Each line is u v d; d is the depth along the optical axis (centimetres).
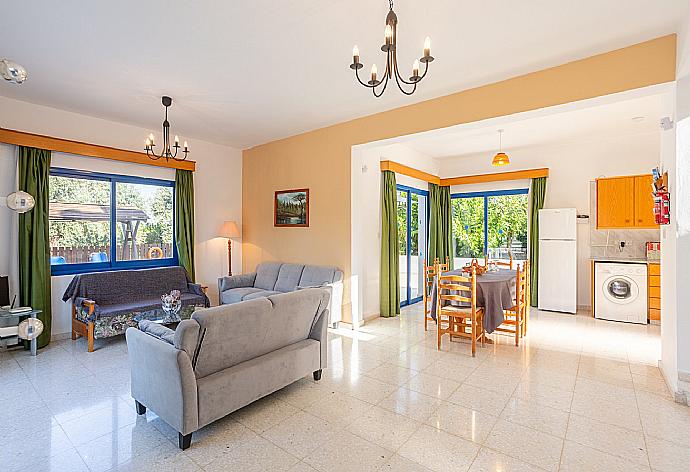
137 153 510
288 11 250
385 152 595
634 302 527
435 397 294
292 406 279
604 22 265
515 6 246
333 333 482
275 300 275
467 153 704
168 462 212
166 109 431
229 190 637
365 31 276
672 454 219
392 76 354
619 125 524
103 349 410
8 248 412
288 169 579
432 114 414
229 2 240
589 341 441
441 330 417
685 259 277
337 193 516
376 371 349
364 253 545
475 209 746
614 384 317
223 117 479
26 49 300
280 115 472
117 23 263
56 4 240
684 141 273
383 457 217
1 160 405
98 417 263
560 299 596
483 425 252
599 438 236
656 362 370
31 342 389
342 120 496
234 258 643
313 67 336
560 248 596
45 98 407
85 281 438
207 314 229
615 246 590
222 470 206
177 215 557
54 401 287
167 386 229
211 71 343
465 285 418
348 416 264
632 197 557
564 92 328
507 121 377
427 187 734
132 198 525
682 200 275
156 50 304
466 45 296
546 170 636
